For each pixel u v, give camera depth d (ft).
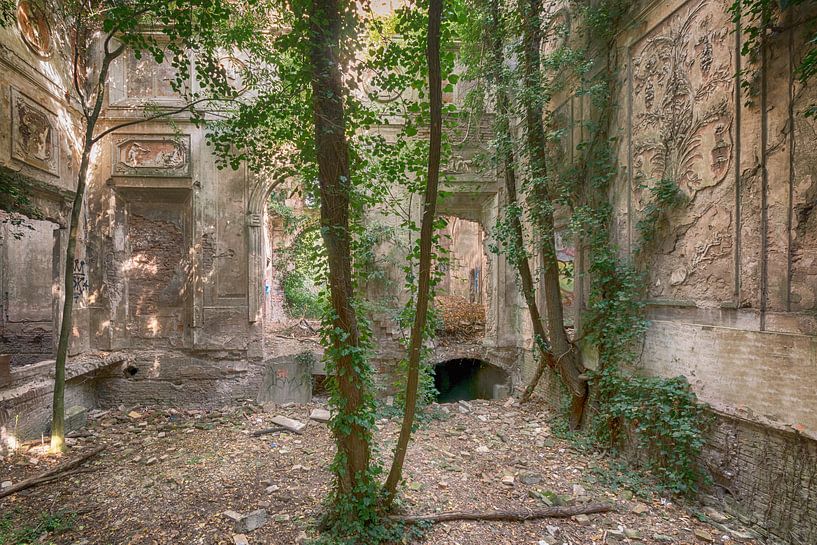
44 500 15.60
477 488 16.47
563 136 25.25
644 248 18.54
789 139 12.42
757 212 13.39
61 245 25.64
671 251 17.07
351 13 12.44
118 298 29.45
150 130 29.19
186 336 29.94
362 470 12.82
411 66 13.58
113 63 28.84
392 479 13.21
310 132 15.02
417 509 14.38
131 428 24.49
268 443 21.68
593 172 21.94
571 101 24.57
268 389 30.73
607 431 20.16
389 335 30.30
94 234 28.73
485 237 32.81
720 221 14.74
